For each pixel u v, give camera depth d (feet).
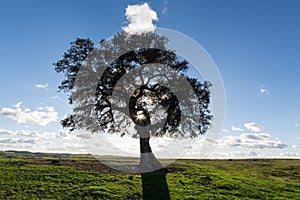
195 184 85.87
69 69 103.71
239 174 107.86
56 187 76.84
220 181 90.58
